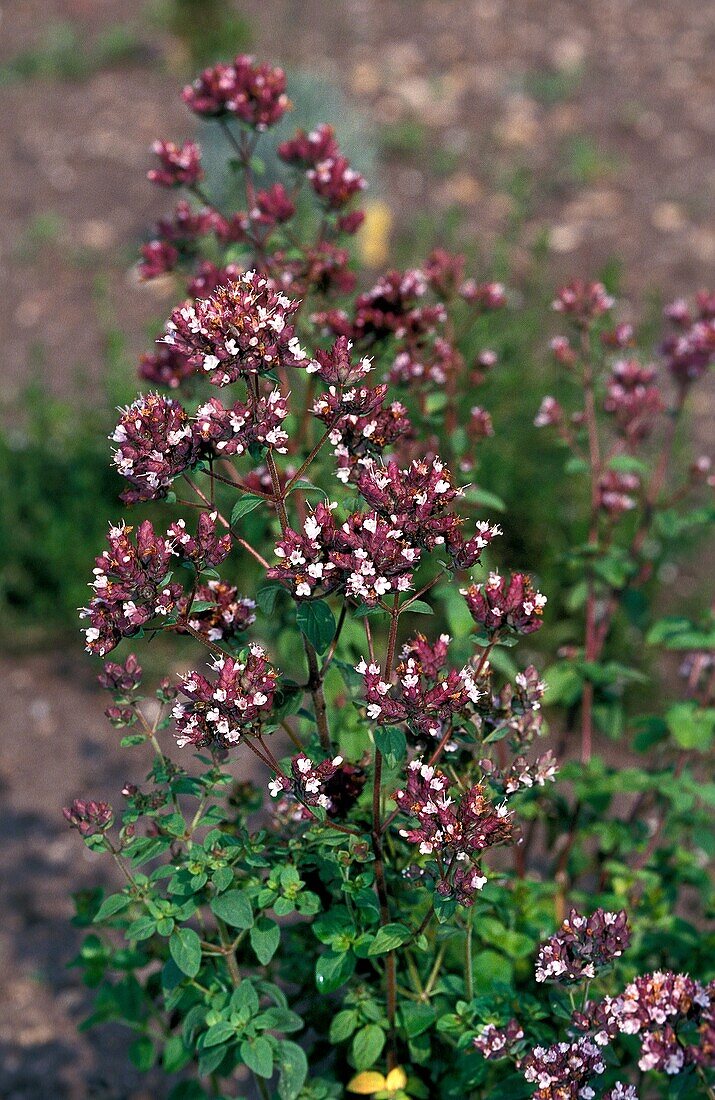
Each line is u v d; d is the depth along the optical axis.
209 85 0.88
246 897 0.69
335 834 0.70
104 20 2.99
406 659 0.69
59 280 2.03
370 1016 0.73
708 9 2.97
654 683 1.27
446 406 0.98
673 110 2.52
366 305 0.85
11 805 1.21
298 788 0.68
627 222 2.14
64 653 1.40
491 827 0.67
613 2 3.01
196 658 1.33
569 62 2.72
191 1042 0.72
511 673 0.88
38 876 1.14
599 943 0.68
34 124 2.51
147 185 2.28
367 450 0.70
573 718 0.96
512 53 2.77
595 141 2.41
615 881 0.87
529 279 1.85
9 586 1.41
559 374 1.47
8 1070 1.01
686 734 0.88
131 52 2.80
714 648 0.93
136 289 2.00
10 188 2.29
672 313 0.96
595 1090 0.69
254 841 0.71
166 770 0.72
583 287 0.93
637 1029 0.64
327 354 0.69
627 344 0.93
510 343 1.55
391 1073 0.74
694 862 0.93
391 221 2.12
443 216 2.13
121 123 2.49
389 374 0.86
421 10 2.97
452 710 0.67
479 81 2.64
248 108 0.87
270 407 0.66
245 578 1.28
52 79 2.70
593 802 0.91
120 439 0.66
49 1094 0.99
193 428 0.67
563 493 1.40
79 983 1.06
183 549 0.68
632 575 0.97
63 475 1.48
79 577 1.38
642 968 0.85
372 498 0.67
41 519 1.40
